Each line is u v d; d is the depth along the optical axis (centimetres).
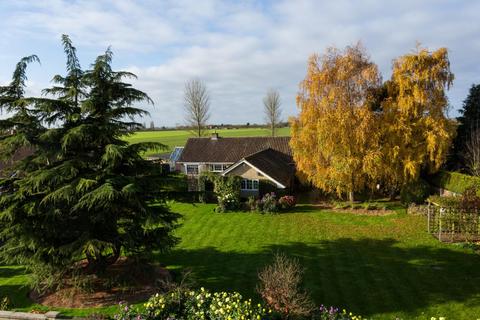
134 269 1705
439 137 2994
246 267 1942
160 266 1936
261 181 3616
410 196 3166
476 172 3244
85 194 1391
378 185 3500
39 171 1410
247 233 2589
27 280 1777
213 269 1922
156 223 1495
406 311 1462
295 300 1230
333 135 3008
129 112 1566
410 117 3102
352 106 3073
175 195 1731
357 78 3059
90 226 1507
